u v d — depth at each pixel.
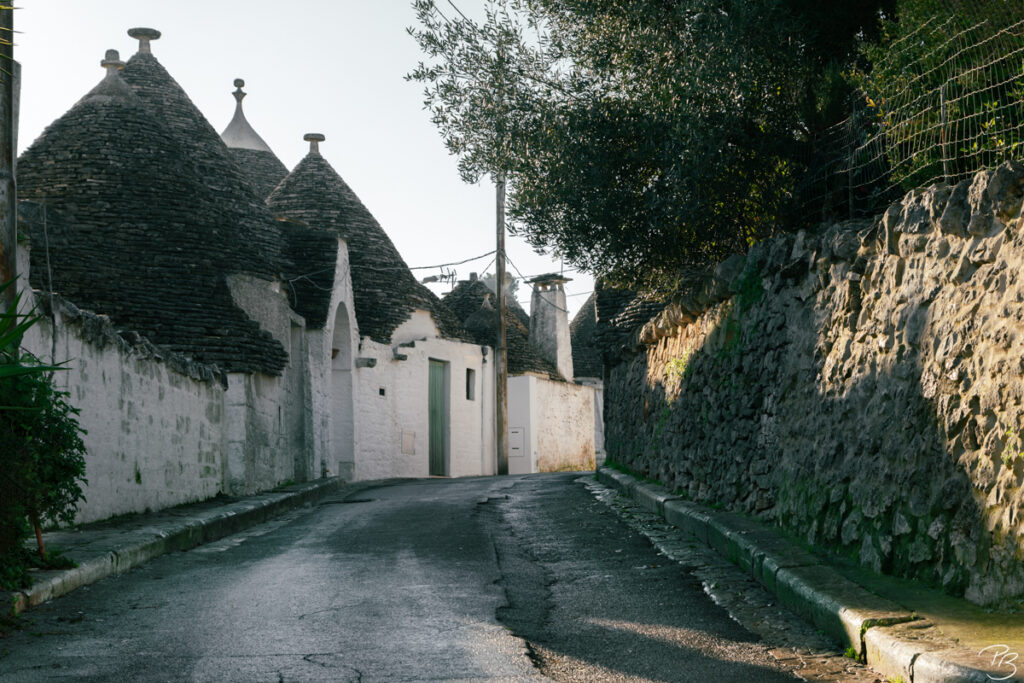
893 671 4.70
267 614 6.62
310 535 11.62
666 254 13.59
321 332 23.03
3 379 7.07
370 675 5.00
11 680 4.95
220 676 5.00
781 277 9.19
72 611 6.75
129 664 5.26
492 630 6.02
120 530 10.16
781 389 9.00
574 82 12.83
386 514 13.69
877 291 7.11
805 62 11.81
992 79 6.92
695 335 12.09
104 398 11.12
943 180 7.46
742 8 10.99
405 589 7.52
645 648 5.59
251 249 19.91
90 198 18.45
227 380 16.75
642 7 11.80
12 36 7.83
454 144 13.66
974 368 5.60
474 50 13.19
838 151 9.85
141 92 22.19
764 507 9.32
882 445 6.73
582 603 6.92
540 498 14.90
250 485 17.14
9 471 6.95
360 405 26.92
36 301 9.38
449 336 32.78
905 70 7.99
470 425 33.84
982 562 5.36
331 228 29.39
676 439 12.68
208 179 20.97
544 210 13.52
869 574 6.48
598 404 44.62
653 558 8.81
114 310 16.55
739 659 5.31
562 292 42.06
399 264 30.83
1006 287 5.38
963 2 7.62
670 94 11.48
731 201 12.52
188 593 7.50
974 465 5.51
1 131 7.79
